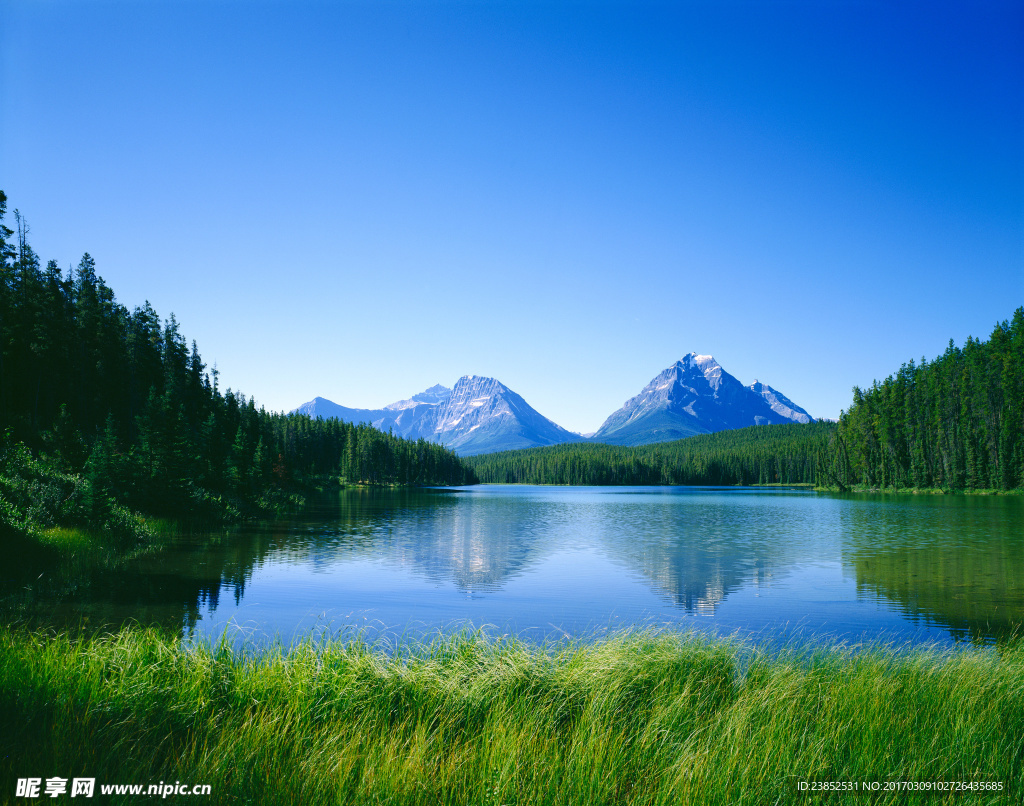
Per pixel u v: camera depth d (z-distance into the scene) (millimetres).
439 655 11242
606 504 106375
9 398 63938
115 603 21109
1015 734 8180
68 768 6305
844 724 8242
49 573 24906
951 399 131750
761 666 10992
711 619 21359
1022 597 25281
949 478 127438
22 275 67125
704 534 52938
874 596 25516
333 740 7348
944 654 12352
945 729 8141
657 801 6426
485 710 8906
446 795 6414
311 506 83000
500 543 45188
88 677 8891
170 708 8281
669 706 8711
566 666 10406
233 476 65812
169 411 51188
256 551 36312
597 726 7957
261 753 6895
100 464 36344
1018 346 123625
